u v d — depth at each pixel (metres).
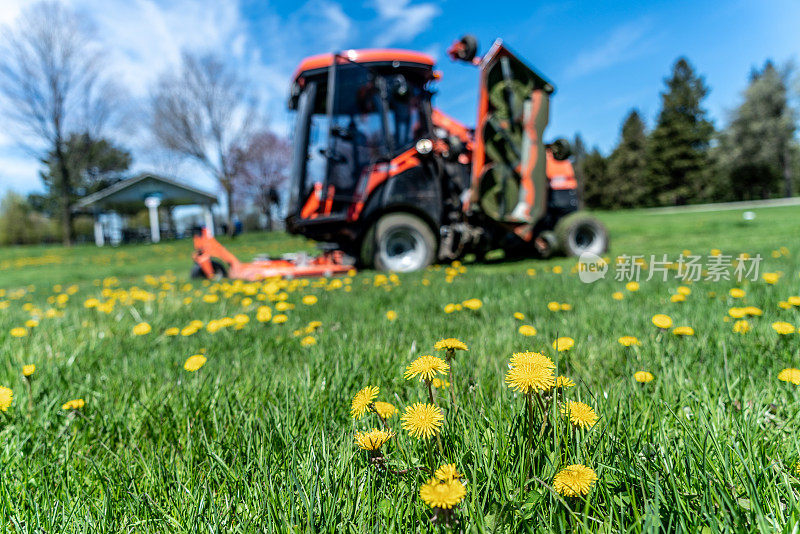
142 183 28.84
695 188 56.50
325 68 5.99
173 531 0.71
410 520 0.69
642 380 1.05
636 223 17.98
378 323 2.26
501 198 6.35
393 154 6.12
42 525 0.73
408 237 6.34
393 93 6.16
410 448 0.85
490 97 6.24
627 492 0.68
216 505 0.74
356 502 0.72
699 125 59.62
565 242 7.03
